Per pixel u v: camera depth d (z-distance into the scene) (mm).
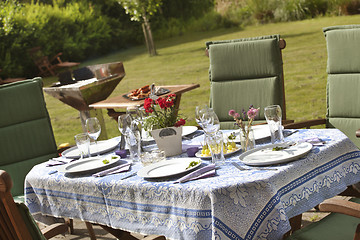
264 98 3422
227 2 15492
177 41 15922
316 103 6426
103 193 2137
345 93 3061
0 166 3305
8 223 1685
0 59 14805
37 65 14625
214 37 14469
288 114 6195
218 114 3574
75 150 2779
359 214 1638
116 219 2125
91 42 16578
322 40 10383
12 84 3373
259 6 14234
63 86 5293
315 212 3104
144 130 2439
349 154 2184
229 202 1776
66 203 2311
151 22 16984
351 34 3031
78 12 16359
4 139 3312
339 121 3090
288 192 1879
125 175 2160
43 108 3402
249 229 1768
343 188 2092
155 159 2256
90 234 3111
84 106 5055
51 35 15773
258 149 2207
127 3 13875
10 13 14781
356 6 11852
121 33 17109
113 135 6738
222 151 2109
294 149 2105
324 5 12766
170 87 4539
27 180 2463
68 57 16203
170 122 2410
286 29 12578
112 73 5605
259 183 1774
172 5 16781
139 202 2018
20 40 14930
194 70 10609
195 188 1823
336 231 1896
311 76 7887
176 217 1904
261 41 3438
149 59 13664
